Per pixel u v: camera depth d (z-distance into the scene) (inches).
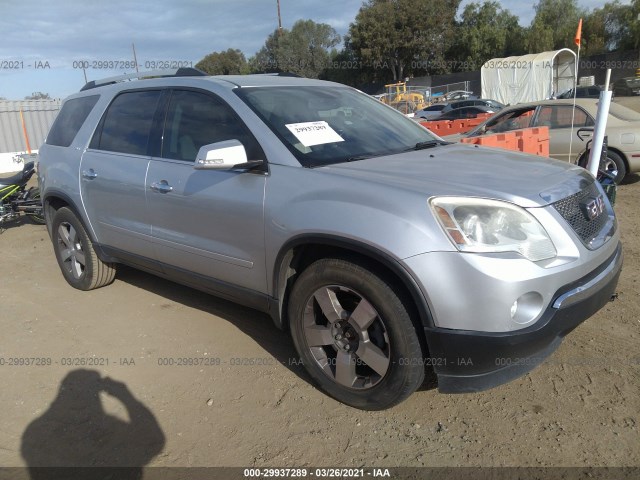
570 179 117.3
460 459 102.5
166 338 156.7
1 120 699.4
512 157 134.5
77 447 111.7
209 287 144.2
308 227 111.5
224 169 125.6
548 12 2012.8
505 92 1124.5
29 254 256.2
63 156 186.5
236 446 109.7
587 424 109.6
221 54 2226.9
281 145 124.9
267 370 136.6
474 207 100.2
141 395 128.9
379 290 104.7
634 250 209.0
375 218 103.2
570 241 104.6
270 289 126.4
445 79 1596.9
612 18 1961.1
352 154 130.9
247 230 125.9
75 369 141.9
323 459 104.7
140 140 159.3
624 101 1051.9
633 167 317.7
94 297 191.2
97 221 175.6
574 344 139.8
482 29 1995.6
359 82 1964.8
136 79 176.9
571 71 1064.8
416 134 157.4
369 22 1782.7
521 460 101.3
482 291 95.7
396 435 110.3
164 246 150.9
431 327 100.0
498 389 123.6
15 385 135.8
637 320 150.0
